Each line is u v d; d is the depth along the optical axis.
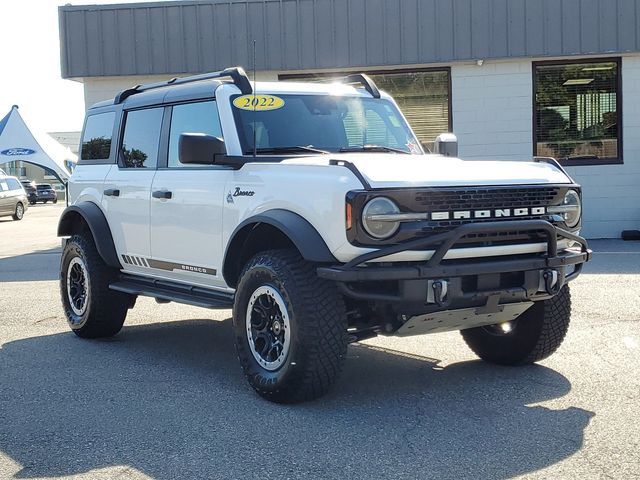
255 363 5.50
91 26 16.56
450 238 4.89
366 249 4.91
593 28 15.66
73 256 7.78
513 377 6.00
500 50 15.80
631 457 4.29
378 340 7.41
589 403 5.28
